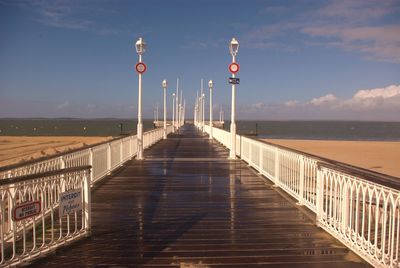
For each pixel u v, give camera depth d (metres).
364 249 5.14
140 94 16.25
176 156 17.92
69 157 8.65
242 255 5.36
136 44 15.79
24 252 4.98
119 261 5.13
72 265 4.98
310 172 7.84
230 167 14.28
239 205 8.32
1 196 4.66
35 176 4.96
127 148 15.87
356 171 5.24
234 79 16.45
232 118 16.72
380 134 84.50
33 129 95.06
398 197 4.32
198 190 9.99
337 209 6.08
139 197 9.14
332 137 67.00
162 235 6.22
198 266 4.98
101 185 10.65
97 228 6.59
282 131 98.19
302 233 6.32
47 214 7.05
